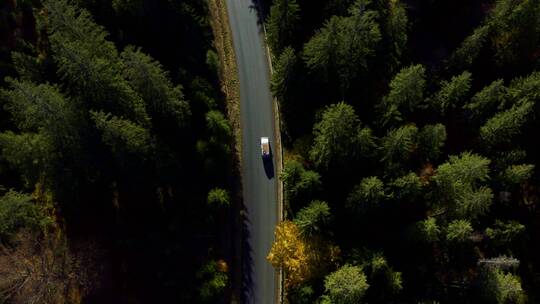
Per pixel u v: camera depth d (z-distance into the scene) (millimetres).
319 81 54781
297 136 60625
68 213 54594
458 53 56938
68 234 53969
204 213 56562
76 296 52625
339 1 54250
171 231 55500
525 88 51219
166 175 52500
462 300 51688
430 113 57562
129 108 47594
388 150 49125
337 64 52312
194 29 61750
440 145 51969
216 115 56719
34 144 47594
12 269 49375
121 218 55688
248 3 69438
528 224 56531
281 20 54906
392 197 49562
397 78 51125
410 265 52625
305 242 50219
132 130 45219
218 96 63969
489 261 50250
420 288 51969
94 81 44312
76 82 50312
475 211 49125
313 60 51531
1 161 54594
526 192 57344
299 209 55062
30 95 42406
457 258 54438
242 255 57344
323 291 50250
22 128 52312
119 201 55938
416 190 48750
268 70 66188
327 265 50125
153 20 56344
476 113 54625
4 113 54875
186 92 56812
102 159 49531
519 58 56938
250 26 68562
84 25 49812
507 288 47219
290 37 56781
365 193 47000
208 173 56562
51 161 48312
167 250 54688
